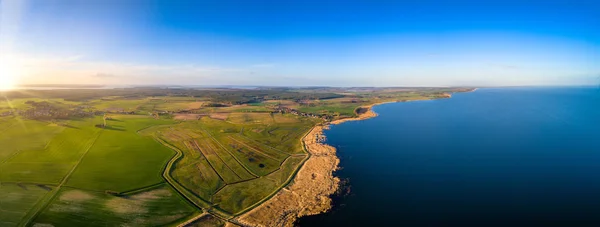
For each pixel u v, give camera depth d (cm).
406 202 6162
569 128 12975
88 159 8250
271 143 10606
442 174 7625
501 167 8062
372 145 10406
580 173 7519
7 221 5072
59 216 5306
